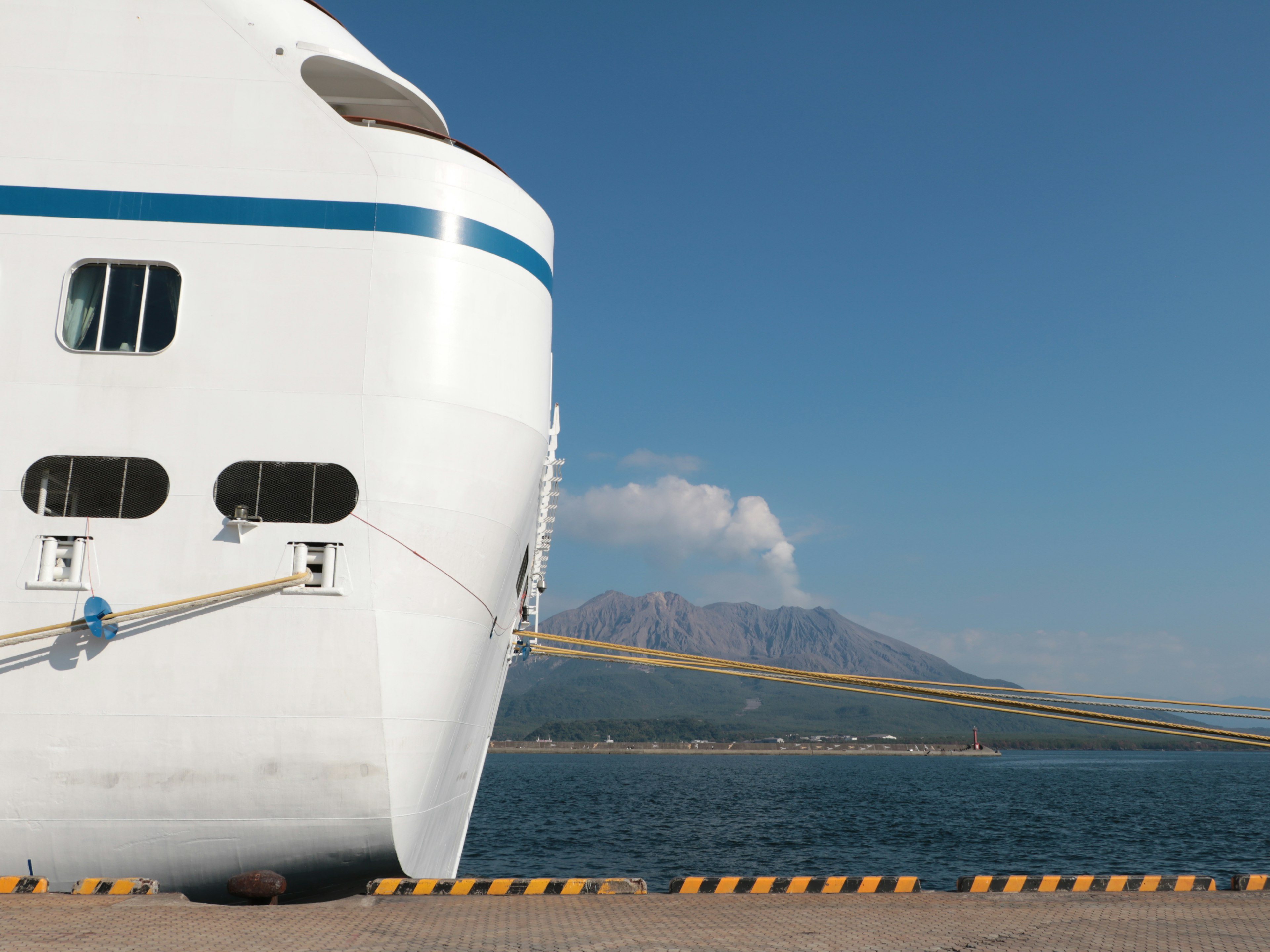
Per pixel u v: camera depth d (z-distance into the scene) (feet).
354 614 33.37
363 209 36.70
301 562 33.42
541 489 48.21
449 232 37.11
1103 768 588.09
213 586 33.19
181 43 37.96
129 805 32.27
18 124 36.68
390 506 34.27
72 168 36.37
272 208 36.47
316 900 35.27
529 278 39.32
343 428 34.68
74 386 34.53
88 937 24.18
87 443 34.09
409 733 33.71
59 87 37.14
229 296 35.58
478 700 39.45
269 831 32.91
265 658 32.89
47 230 35.78
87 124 36.86
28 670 32.37
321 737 32.81
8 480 33.68
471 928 26.02
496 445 36.52
